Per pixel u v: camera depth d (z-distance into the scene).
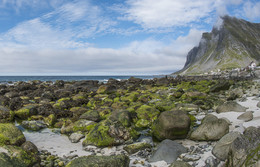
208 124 9.72
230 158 5.88
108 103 19.53
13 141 8.59
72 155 8.59
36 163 7.31
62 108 18.31
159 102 18.08
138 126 13.23
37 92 28.36
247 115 11.83
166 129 9.95
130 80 52.84
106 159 6.51
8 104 18.67
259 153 4.78
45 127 13.54
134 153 8.83
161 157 7.73
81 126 12.36
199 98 21.55
